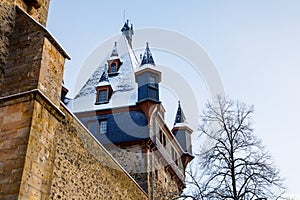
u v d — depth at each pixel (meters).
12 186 6.12
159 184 17.36
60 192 8.03
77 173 8.91
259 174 10.88
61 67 8.16
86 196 9.18
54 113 7.46
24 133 6.62
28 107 6.89
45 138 7.01
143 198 14.11
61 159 8.26
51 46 7.93
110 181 10.89
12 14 8.30
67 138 8.65
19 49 7.84
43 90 7.32
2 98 7.13
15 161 6.37
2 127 6.81
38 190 6.49
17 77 7.47
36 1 9.13
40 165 6.69
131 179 12.99
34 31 7.94
